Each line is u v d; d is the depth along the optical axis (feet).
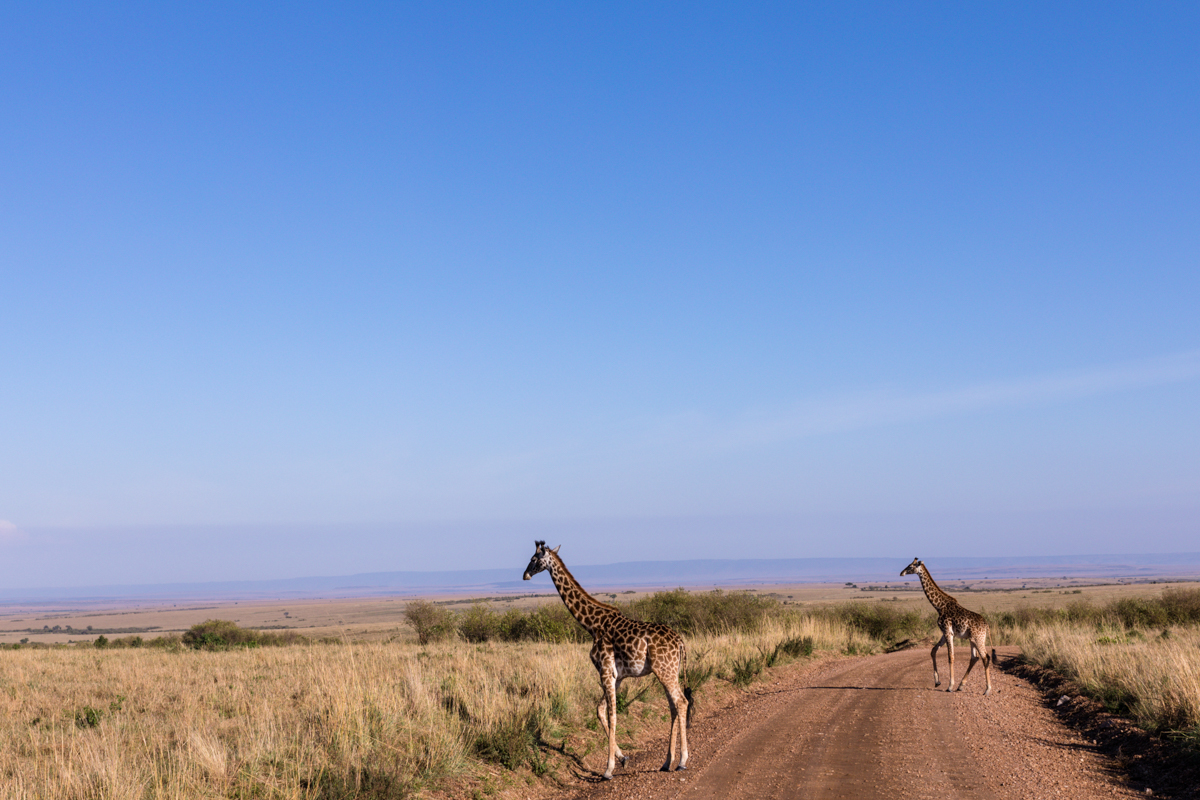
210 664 78.95
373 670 60.59
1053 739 42.50
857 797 30.19
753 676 67.10
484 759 35.58
